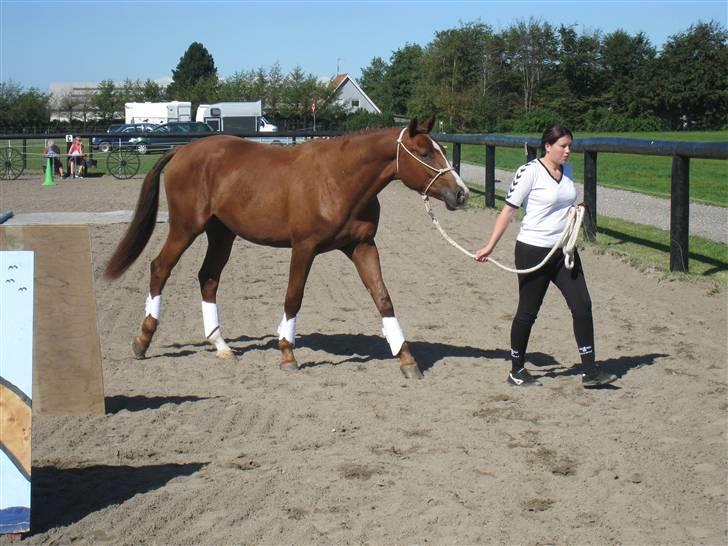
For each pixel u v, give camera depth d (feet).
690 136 131.64
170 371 22.31
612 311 27.43
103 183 79.41
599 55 210.38
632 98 204.85
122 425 18.10
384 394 20.02
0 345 12.79
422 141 20.16
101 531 13.17
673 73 204.64
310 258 21.49
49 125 210.38
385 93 308.60
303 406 19.24
